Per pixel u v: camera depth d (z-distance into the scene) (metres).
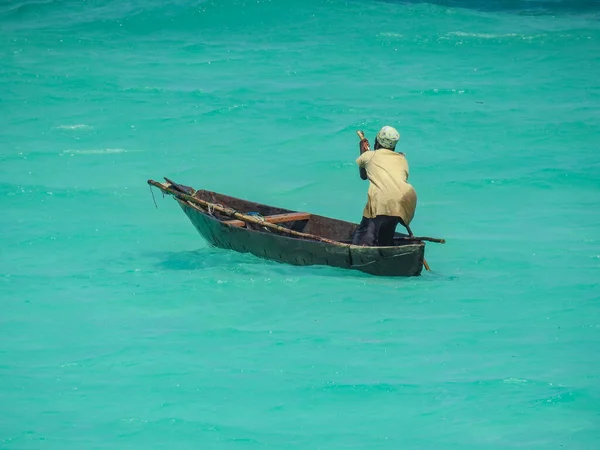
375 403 29.91
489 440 27.42
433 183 57.44
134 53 92.62
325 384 31.28
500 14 108.06
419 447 27.11
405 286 40.56
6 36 97.75
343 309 38.00
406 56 90.94
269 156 63.41
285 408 29.67
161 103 75.44
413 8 108.00
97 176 59.28
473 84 81.12
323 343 34.75
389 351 33.88
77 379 31.95
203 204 44.62
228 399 30.31
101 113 72.88
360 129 68.88
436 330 35.78
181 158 62.94
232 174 59.78
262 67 86.88
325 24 102.06
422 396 30.30
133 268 43.75
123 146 65.50
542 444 27.12
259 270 42.66
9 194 55.16
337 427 28.36
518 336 35.12
